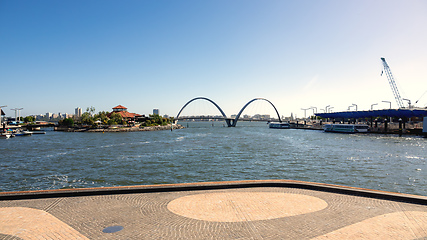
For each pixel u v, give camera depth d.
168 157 53.53
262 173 37.47
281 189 18.02
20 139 109.31
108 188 17.00
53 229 11.20
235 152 61.44
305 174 36.62
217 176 35.81
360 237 10.37
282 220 12.29
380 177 34.50
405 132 121.50
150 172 38.69
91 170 40.47
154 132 165.12
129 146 76.25
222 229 11.25
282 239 10.25
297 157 53.00
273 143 84.94
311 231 11.00
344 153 59.06
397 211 13.49
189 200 15.44
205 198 15.86
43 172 39.41
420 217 12.57
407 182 31.81
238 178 34.62
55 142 92.25
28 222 11.98
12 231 10.96
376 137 111.06
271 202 15.06
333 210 13.69
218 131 179.50
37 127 198.50
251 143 85.00
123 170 40.22
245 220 12.30
